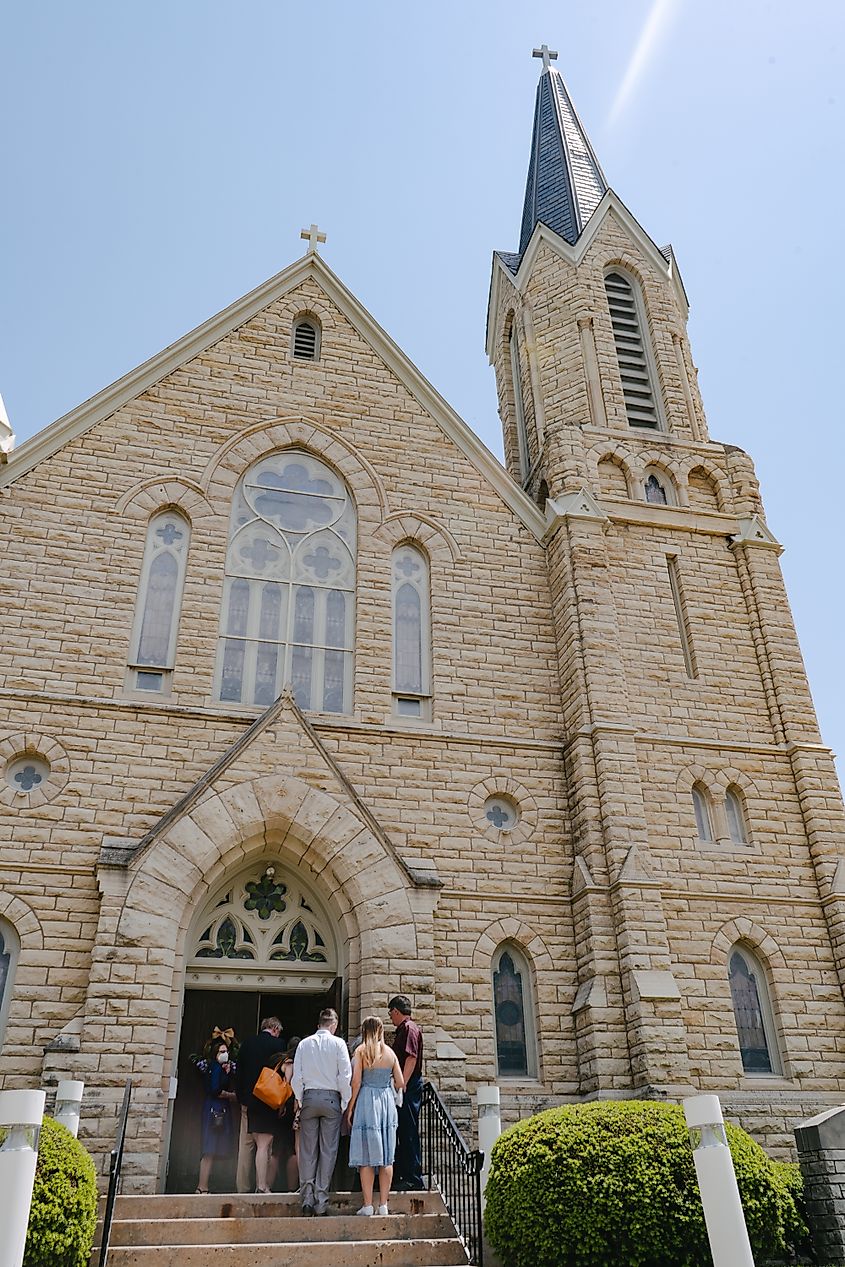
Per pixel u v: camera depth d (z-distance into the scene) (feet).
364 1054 38.11
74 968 46.75
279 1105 41.39
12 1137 28.27
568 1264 35.17
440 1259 34.94
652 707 60.80
